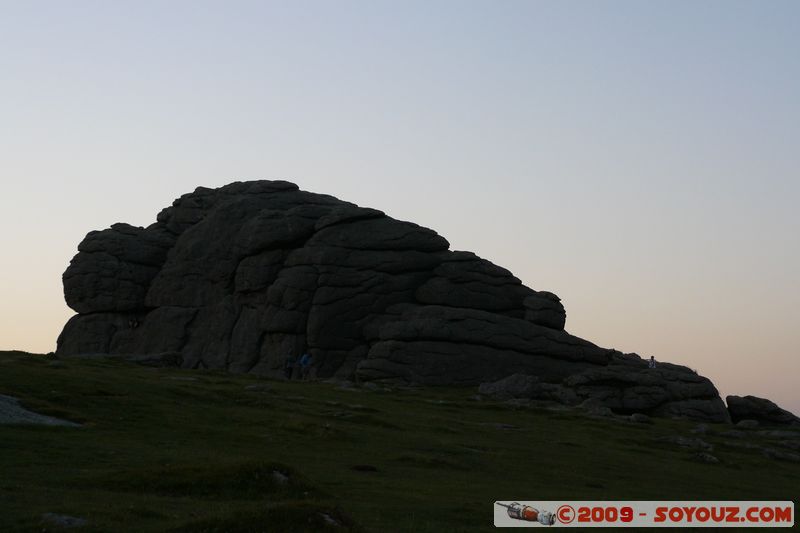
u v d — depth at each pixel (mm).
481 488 42938
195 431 52438
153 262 131750
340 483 40156
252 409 63688
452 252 122875
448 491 40812
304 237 122062
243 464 35531
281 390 77625
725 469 63812
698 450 71125
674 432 81250
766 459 71812
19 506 27938
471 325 110500
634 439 72688
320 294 114562
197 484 34062
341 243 118312
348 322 114438
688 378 104438
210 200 137625
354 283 115875
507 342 109688
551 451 61156
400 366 105812
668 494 48688
